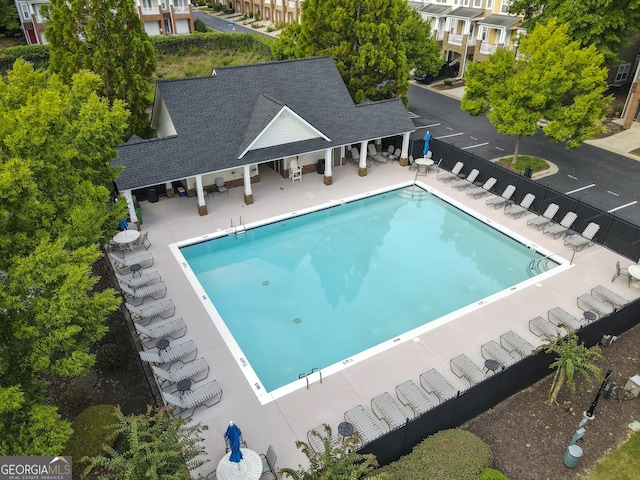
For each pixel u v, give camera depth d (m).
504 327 19.52
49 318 12.12
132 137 27.59
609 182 31.02
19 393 10.88
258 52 61.59
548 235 25.67
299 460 14.29
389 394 16.44
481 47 51.53
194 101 27.53
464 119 42.41
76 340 13.29
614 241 24.17
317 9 32.53
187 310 20.45
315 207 28.39
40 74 21.11
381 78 34.62
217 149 26.98
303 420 15.59
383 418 15.22
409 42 43.53
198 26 71.81
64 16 27.62
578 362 14.94
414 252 25.38
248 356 18.73
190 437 14.65
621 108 41.34
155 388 16.78
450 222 28.02
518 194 28.34
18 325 12.22
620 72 47.34
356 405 16.11
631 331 19.62
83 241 15.23
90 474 13.96
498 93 30.20
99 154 18.45
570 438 15.20
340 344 19.41
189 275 22.62
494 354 17.70
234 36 62.59
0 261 13.09
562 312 19.69
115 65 28.64
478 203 28.83
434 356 18.12
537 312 20.28
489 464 13.82
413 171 32.88
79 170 17.69
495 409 16.23
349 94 32.59
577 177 31.62
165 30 68.12
